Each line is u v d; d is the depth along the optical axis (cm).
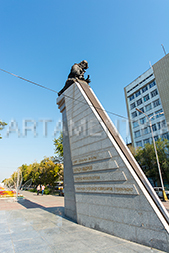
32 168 4200
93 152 626
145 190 448
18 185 1936
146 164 2416
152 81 3653
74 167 731
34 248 408
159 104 3400
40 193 2980
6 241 455
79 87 791
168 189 2481
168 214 423
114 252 382
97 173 592
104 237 484
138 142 3650
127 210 470
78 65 939
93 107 683
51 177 2930
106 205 538
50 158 3117
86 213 617
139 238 427
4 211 931
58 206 1166
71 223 656
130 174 477
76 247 413
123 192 485
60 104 993
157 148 2309
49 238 479
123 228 472
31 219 723
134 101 4044
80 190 667
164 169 2234
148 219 415
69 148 838
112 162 537
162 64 3456
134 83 4075
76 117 776
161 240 381
